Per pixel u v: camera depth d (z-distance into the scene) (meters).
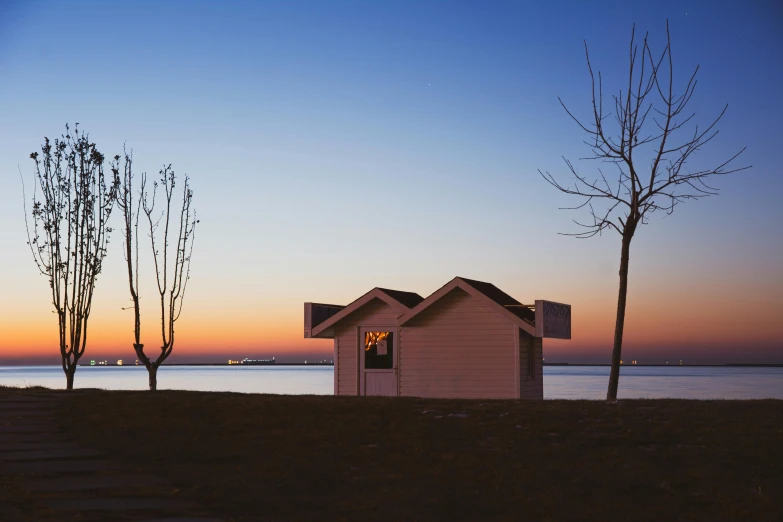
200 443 14.41
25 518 9.66
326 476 12.48
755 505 10.91
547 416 16.19
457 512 10.90
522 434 14.71
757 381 125.94
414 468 12.85
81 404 17.98
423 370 26.25
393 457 13.45
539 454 13.44
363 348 27.06
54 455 13.20
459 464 13.00
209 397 19.14
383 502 11.27
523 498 11.41
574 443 14.04
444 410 16.98
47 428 15.59
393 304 26.61
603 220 21.05
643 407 17.47
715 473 12.30
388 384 26.59
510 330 25.41
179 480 11.98
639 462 12.88
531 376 26.16
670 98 20.69
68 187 29.58
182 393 20.67
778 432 14.51
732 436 14.33
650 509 10.92
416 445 14.05
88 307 29.30
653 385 102.00
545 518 10.66
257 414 16.53
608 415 16.30
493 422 15.62
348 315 27.36
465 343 25.86
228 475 12.45
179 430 15.31
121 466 12.76
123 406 17.59
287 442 14.41
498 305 25.45
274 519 10.40
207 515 10.36
